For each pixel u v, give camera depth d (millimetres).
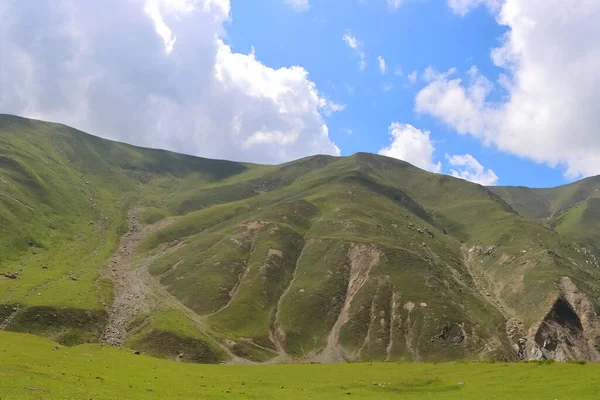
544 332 190125
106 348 88188
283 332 184000
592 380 55750
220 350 157000
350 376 73500
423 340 183000
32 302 151250
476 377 65938
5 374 45625
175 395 48250
